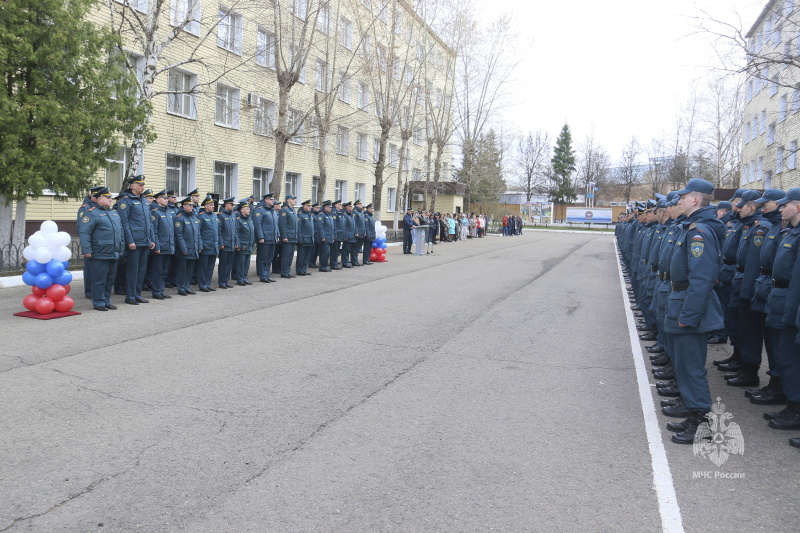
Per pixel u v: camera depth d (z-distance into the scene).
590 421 4.83
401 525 3.12
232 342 7.21
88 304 9.55
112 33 12.25
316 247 16.53
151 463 3.80
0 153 10.62
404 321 8.92
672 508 3.38
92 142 11.84
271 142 25.03
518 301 11.33
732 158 37.06
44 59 10.87
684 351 4.54
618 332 8.61
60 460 3.80
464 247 28.95
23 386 5.25
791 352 4.76
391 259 20.72
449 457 4.03
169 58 19.03
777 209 5.79
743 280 5.82
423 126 34.53
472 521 3.19
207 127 21.20
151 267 10.82
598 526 3.16
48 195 15.98
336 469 3.79
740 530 3.15
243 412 4.78
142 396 5.09
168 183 20.02
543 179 81.62
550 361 6.78
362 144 34.25
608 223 65.69
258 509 3.26
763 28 10.27
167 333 7.62
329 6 22.28
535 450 4.20
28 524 3.04
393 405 5.08
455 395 5.41
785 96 19.62
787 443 4.46
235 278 13.21
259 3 19.97
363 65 25.44
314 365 6.27
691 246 4.48
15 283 10.91
